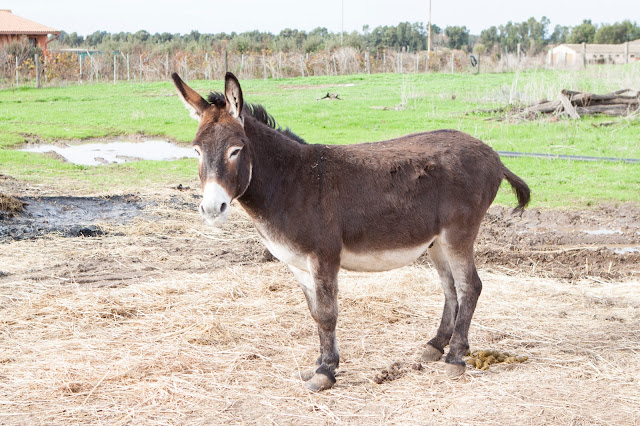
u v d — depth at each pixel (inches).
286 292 276.5
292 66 1562.5
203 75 1471.5
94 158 623.5
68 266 313.4
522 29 3408.0
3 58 1359.5
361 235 192.1
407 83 1273.4
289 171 187.3
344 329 238.8
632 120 740.7
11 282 286.2
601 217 404.5
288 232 185.6
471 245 203.3
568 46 2410.2
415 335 233.0
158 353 213.8
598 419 170.4
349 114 855.7
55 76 1362.0
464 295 202.2
